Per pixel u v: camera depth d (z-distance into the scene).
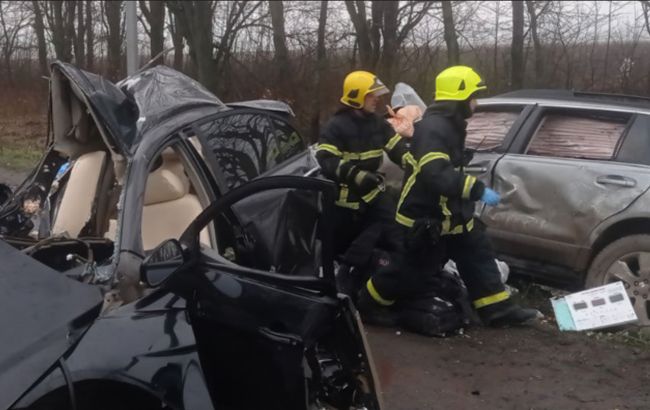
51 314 3.09
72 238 4.12
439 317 5.74
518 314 5.91
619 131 6.27
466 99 5.42
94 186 4.71
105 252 4.01
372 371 3.63
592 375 5.15
